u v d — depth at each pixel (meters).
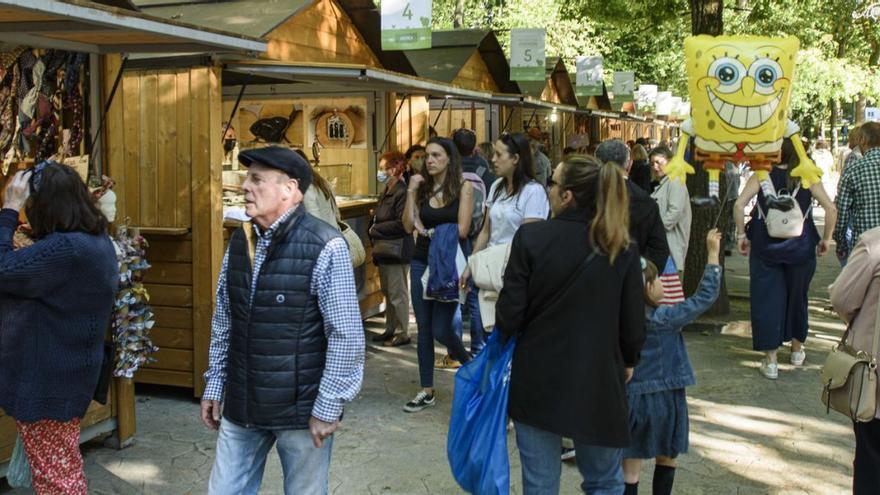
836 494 4.68
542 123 17.02
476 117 14.30
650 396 3.86
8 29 4.14
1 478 4.66
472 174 6.31
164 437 5.59
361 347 3.17
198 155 6.26
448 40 11.62
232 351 3.22
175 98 6.27
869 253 3.46
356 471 4.98
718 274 3.85
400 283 7.97
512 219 5.50
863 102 31.94
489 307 5.15
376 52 9.24
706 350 7.90
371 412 6.07
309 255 3.14
